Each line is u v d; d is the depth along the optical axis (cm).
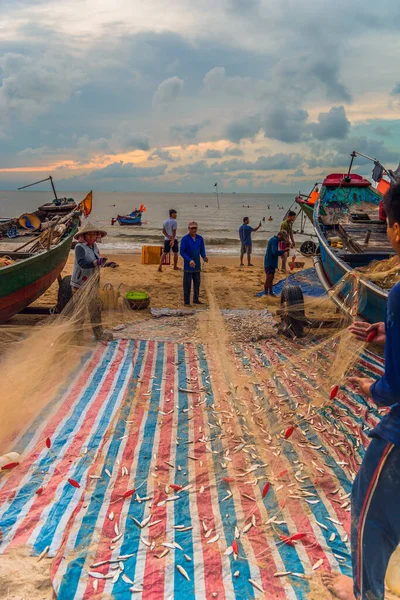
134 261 1892
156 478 386
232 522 333
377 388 212
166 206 11575
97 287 752
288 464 404
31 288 860
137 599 267
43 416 488
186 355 690
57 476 389
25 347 594
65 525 327
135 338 771
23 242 1095
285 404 511
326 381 547
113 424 477
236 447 431
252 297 1175
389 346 206
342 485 377
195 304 1097
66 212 1450
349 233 1009
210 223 5316
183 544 311
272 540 316
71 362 623
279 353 698
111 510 346
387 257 805
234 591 273
